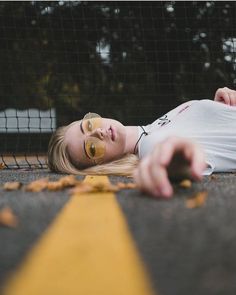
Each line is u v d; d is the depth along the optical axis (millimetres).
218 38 11000
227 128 3990
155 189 2100
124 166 3902
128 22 11867
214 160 3824
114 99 12117
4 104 12070
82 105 12305
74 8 11719
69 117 12227
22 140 11469
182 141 2127
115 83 12094
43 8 11711
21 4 11648
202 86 11164
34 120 11797
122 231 1483
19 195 2467
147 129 4137
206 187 2668
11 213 1862
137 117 11898
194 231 1456
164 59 11500
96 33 11914
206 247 1274
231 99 4348
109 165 3957
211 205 1956
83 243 1369
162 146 2109
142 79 11836
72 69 12148
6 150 10789
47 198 2330
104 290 996
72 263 1182
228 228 1484
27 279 1066
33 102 12195
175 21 11312
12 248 1317
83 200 2232
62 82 12203
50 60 12102
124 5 11805
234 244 1297
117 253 1259
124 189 2668
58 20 11812
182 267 1117
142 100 11805
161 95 11641
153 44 11531
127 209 1891
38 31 11914
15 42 11992
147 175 2111
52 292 989
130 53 11945
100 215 1804
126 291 981
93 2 11758
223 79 10906
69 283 1040
